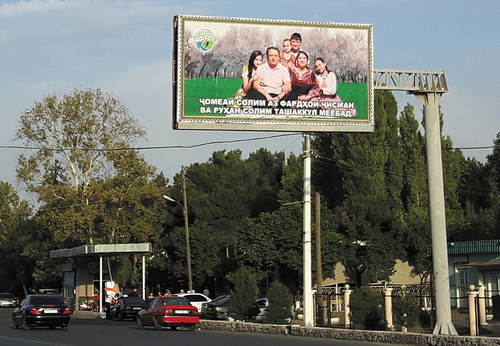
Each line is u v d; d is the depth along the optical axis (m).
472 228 54.75
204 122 23.77
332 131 24.50
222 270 59.28
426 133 23.05
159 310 29.92
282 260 47.12
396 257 50.12
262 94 24.19
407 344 21.80
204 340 23.45
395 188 56.28
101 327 33.09
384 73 24.11
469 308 22.70
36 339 24.23
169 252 63.19
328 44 24.72
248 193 69.94
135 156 62.03
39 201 60.44
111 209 63.09
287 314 29.62
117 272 62.56
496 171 63.53
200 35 23.98
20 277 86.00
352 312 25.70
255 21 24.34
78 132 61.06
